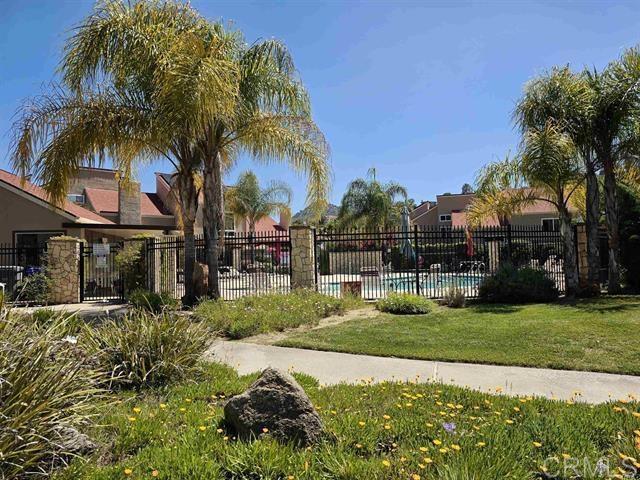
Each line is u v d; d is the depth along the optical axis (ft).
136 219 109.19
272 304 34.55
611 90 39.37
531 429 11.84
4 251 62.44
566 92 40.83
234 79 34.96
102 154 35.83
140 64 33.09
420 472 9.53
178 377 17.17
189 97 30.89
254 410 11.59
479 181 48.06
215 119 37.52
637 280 44.86
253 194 119.55
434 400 14.75
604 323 27.91
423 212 178.29
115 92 35.32
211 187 40.14
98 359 15.94
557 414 13.26
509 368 20.52
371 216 116.98
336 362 21.95
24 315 13.37
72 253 50.80
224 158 48.83
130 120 34.63
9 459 9.11
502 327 28.53
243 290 57.21
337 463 9.80
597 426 12.06
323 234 46.80
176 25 35.12
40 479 9.30
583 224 50.65
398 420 12.57
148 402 14.67
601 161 42.11
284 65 40.88
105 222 86.22
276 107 40.81
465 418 12.96
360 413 13.24
